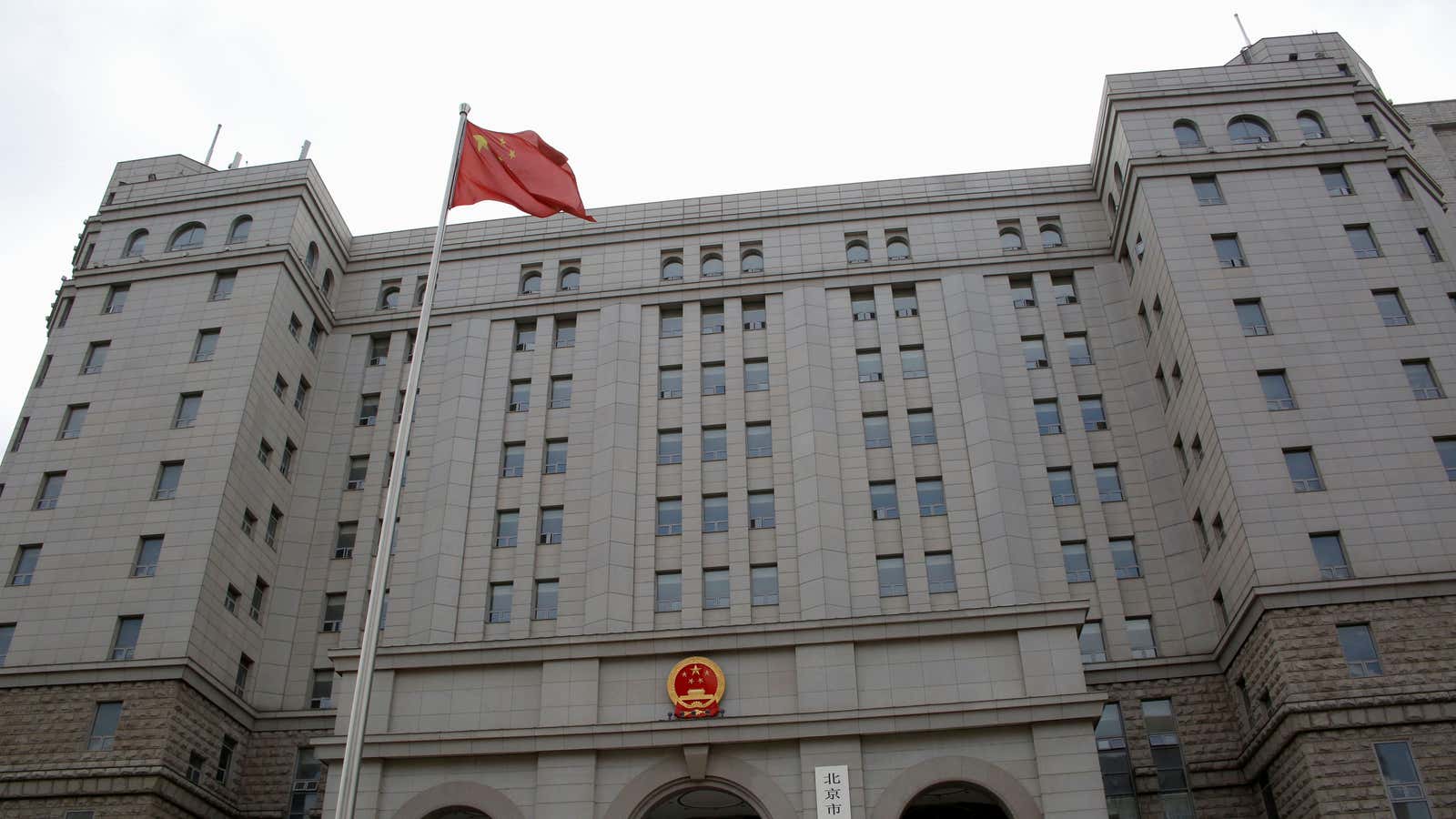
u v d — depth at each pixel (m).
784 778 34.62
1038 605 36.03
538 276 54.25
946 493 43.94
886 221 52.97
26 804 37.22
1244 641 38.09
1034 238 51.91
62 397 46.94
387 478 49.19
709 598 42.56
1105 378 47.75
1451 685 34.03
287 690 44.59
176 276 50.12
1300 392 40.41
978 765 34.00
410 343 53.12
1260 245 44.12
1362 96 49.28
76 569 42.19
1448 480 37.97
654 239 53.72
